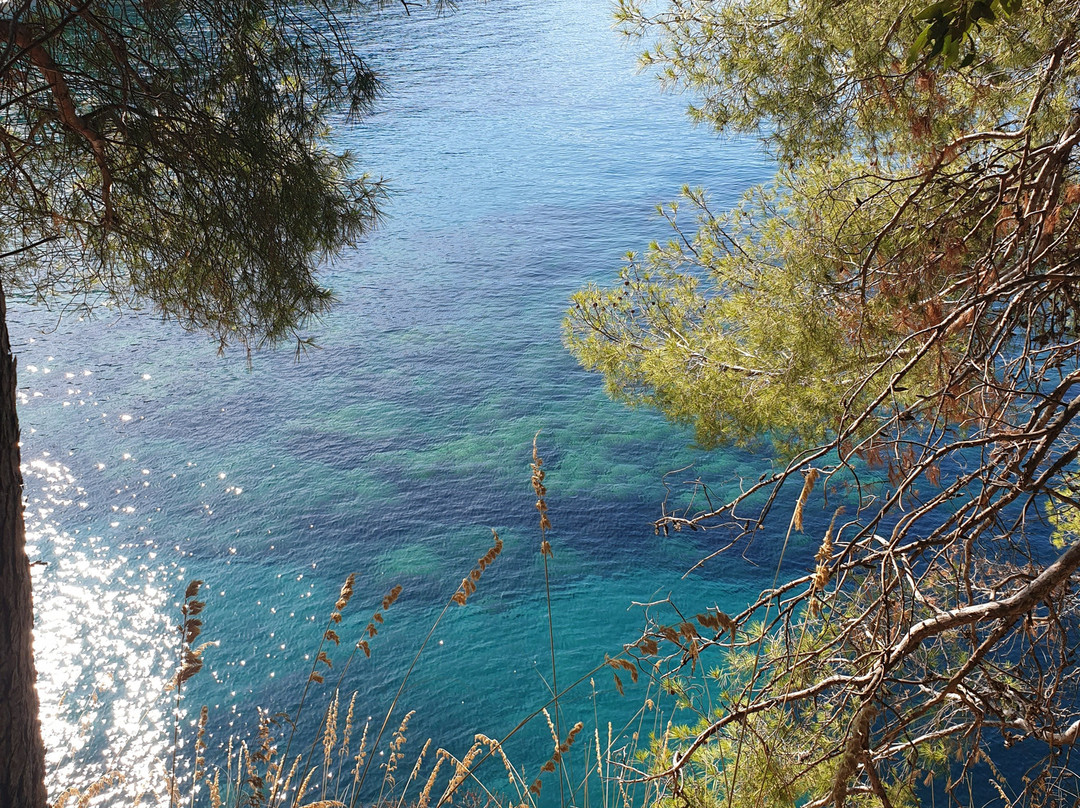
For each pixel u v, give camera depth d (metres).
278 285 4.82
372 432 18.64
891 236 4.55
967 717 3.74
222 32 4.20
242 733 10.70
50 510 15.64
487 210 34.91
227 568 14.16
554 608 13.05
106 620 12.86
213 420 18.95
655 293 6.92
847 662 2.97
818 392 4.94
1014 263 3.70
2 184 4.52
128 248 4.86
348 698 11.30
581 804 8.83
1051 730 2.94
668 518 3.66
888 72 4.58
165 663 12.00
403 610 13.08
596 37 71.38
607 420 18.84
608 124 47.88
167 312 5.23
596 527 15.07
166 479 16.75
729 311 5.93
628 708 10.57
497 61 63.66
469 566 14.15
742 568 13.75
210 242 4.53
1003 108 4.73
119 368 21.12
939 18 2.13
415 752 10.15
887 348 4.46
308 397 20.20
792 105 5.33
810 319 4.93
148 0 4.04
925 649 3.77
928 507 2.82
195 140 4.25
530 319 24.83
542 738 10.21
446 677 11.62
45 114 4.18
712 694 10.00
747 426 5.78
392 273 28.55
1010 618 2.53
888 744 2.99
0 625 2.52
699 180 37.72
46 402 19.53
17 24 3.41
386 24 74.81
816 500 14.55
